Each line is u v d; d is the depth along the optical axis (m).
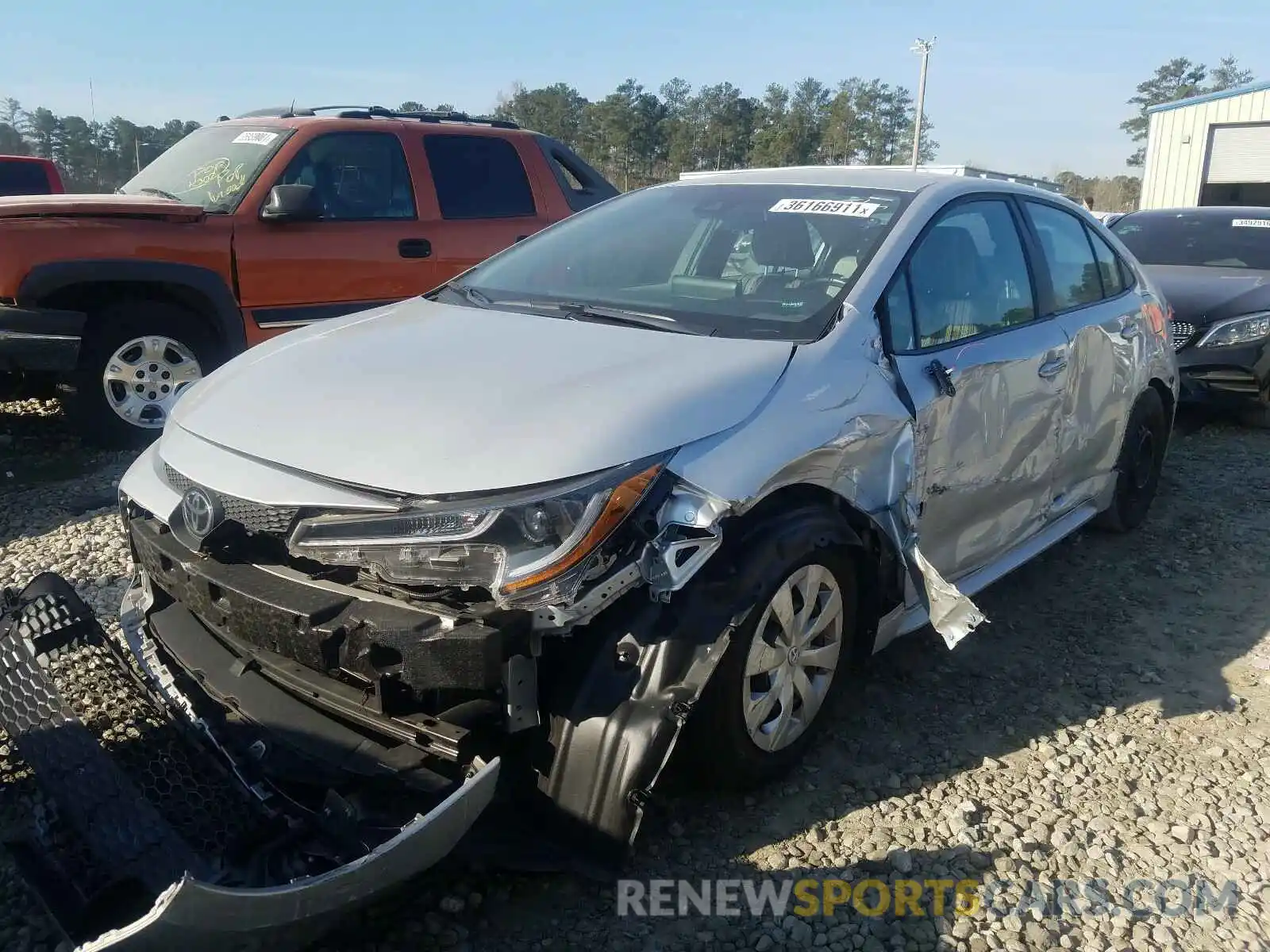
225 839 2.41
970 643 4.22
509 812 2.65
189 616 3.17
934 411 3.42
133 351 6.43
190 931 2.00
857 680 3.86
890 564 3.33
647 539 2.55
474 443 2.57
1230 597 4.79
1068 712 3.71
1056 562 5.14
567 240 4.19
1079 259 4.77
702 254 3.77
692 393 2.78
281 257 6.65
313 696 2.68
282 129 6.96
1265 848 2.99
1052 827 3.05
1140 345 5.00
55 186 11.55
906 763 3.34
